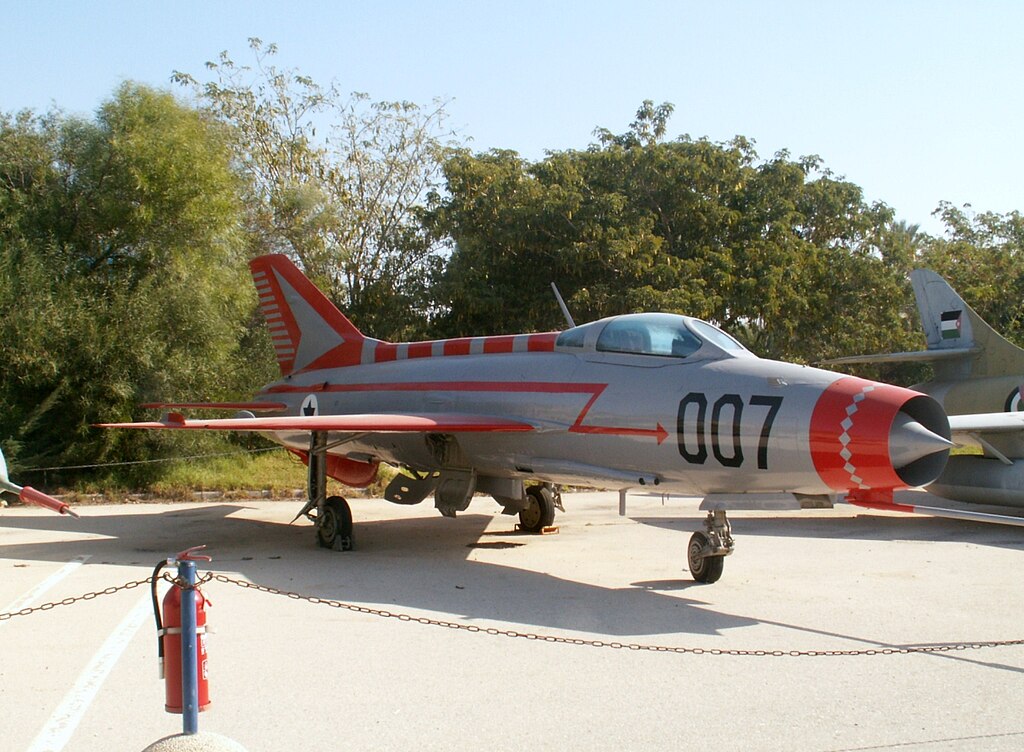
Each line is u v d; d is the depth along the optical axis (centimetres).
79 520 1470
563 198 2722
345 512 1147
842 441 786
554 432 1022
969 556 1082
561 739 480
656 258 2717
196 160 2111
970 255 4347
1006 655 642
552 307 2845
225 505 1708
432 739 480
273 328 1499
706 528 920
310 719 509
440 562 1050
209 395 2073
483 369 1148
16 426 1838
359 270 3100
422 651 647
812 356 3072
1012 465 1381
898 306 3084
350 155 3234
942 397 1739
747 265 2788
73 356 1880
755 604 812
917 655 643
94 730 491
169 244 2120
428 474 1259
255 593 859
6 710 522
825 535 1277
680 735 486
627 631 710
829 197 3006
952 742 477
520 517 1331
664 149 2872
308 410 1377
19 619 743
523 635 601
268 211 2903
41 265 1897
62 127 2112
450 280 2786
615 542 1218
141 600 823
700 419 885
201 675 447
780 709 527
